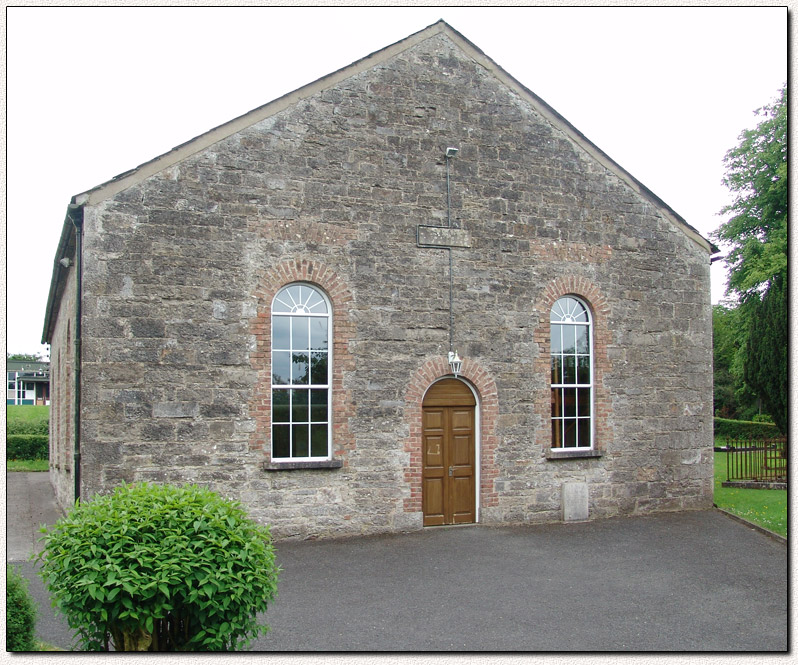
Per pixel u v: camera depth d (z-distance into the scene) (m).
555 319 15.48
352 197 13.62
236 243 12.71
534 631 8.84
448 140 14.48
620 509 15.48
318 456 13.29
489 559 12.02
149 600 6.09
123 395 11.81
